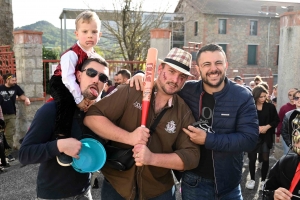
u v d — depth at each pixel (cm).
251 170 482
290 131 233
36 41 682
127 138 215
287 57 582
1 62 743
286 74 587
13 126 647
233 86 257
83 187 224
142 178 228
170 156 219
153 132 227
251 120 249
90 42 264
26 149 199
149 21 1573
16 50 689
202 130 235
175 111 232
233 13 2688
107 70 224
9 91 641
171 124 229
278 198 220
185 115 235
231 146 237
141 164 208
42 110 208
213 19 2681
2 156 586
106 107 226
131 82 236
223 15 2697
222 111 251
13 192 477
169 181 246
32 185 506
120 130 219
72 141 198
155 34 707
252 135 245
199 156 235
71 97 217
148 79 224
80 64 247
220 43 2719
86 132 228
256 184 500
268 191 235
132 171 227
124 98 231
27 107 684
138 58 1539
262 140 472
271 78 1822
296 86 573
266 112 475
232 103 250
